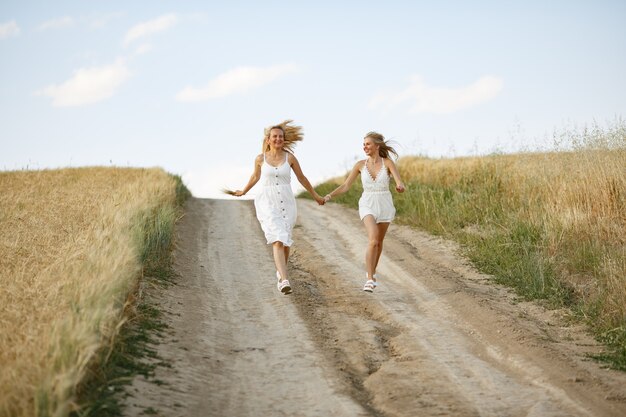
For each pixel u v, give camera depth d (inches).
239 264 452.1
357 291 383.9
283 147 357.7
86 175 1043.9
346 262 458.6
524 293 376.8
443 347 289.0
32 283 281.0
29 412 173.8
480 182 655.8
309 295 375.2
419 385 243.9
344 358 275.0
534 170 583.2
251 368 261.3
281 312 340.2
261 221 351.3
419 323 325.1
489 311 334.0
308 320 327.0
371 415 215.2
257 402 226.8
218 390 235.3
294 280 408.2
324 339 299.3
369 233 361.7
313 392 235.6
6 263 321.7
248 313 340.5
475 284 401.4
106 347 233.8
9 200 610.5
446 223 557.3
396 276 418.9
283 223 346.6
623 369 263.0
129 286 303.4
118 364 235.0
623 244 413.4
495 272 423.5
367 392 240.8
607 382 247.4
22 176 1031.6
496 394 235.0
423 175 808.9
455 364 267.6
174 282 377.4
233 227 598.2
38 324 225.3
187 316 319.6
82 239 359.6
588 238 425.1
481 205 566.6
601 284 357.4
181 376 240.2
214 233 566.6
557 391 237.1
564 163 549.6
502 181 605.6
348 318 332.2
